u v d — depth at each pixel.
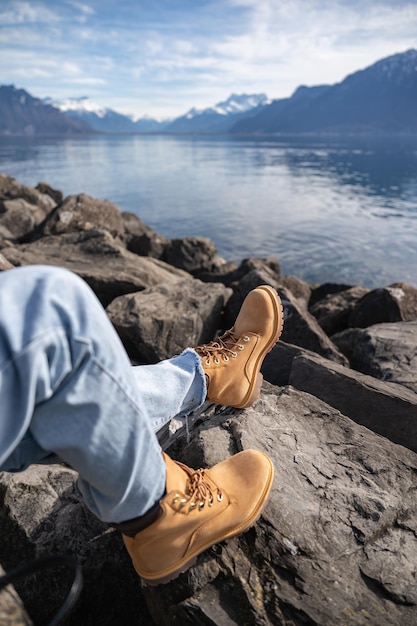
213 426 2.15
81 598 1.83
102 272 6.25
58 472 2.07
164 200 44.53
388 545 1.69
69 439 0.98
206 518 1.45
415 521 1.80
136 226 16.09
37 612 1.78
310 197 49.78
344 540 1.68
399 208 42.69
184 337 4.43
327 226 32.16
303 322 4.81
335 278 19.59
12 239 11.39
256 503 1.57
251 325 2.04
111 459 1.04
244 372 2.00
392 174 80.19
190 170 84.19
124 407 1.01
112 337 0.99
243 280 5.26
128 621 1.84
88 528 1.90
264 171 84.44
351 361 4.94
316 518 1.73
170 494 1.34
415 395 2.92
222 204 42.62
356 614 1.46
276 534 1.66
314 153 156.62
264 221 33.88
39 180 58.06
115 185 56.53
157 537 1.36
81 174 68.75
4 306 0.87
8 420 0.88
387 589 1.54
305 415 2.26
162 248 12.22
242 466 1.63
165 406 1.49
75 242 7.80
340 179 70.94
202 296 5.01
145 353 4.36
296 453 2.01
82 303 0.96
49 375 0.90
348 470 1.97
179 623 1.49
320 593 1.52
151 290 5.07
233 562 1.59
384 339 3.78
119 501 1.15
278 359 3.60
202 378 1.66
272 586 1.53
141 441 1.07
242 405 2.08
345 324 7.44
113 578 1.86
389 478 1.95
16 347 0.85
